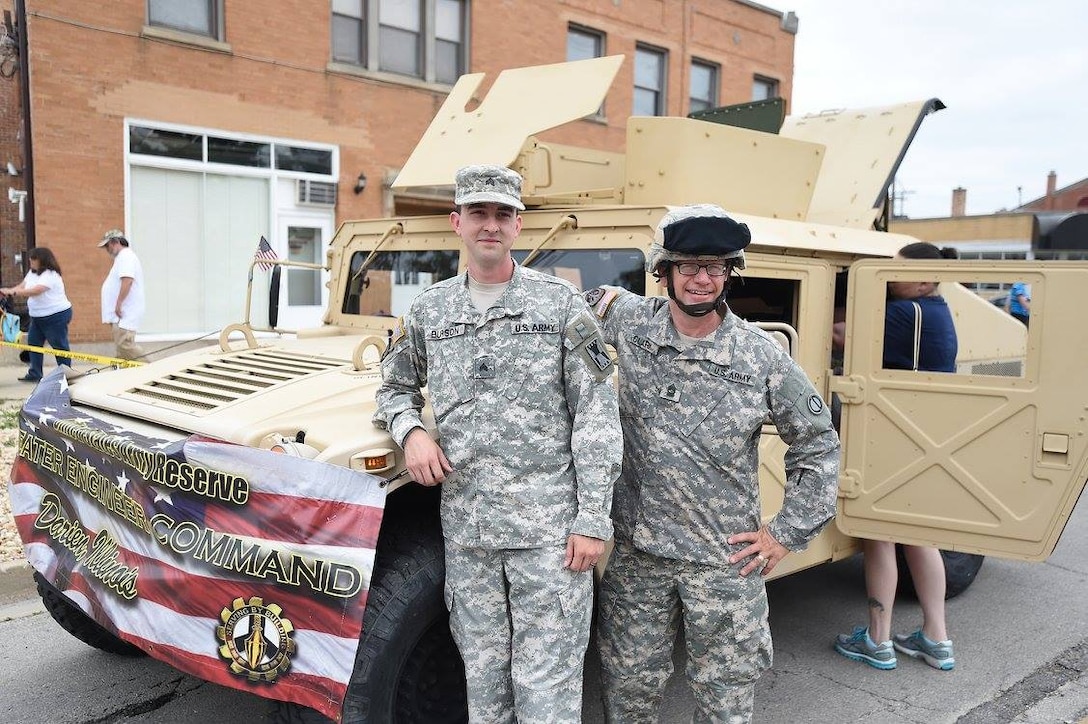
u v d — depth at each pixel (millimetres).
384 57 12688
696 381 2418
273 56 11508
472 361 2291
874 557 3832
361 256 4457
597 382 2281
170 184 10969
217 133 11133
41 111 9797
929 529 3477
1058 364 3191
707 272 2312
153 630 2521
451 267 3910
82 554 2822
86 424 2889
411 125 12945
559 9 14312
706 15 16516
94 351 10375
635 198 3852
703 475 2422
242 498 2375
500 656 2338
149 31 10398
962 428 3373
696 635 2488
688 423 2420
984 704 3545
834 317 4145
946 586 4574
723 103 17172
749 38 17422
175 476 2469
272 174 11711
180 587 2455
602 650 2633
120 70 10281
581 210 3434
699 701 2566
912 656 3984
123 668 3686
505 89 4195
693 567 2447
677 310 2432
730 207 3949
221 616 2391
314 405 2709
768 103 5527
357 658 2379
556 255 3500
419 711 2627
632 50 15461
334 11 12188
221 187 11391
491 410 2273
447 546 2361
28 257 9797
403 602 2445
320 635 2271
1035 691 3674
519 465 2266
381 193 12766
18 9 9703
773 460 3502
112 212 10391
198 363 3408
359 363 3057
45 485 3053
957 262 3342
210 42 10914
